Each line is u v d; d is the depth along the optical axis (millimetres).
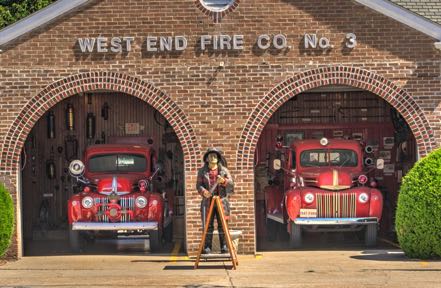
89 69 19000
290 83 19047
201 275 15609
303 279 14961
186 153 19016
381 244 20875
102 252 20047
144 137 24203
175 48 19016
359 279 14836
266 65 19031
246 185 18953
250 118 19000
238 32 19047
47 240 23562
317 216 19812
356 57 19125
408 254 17406
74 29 19000
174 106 19000
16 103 18984
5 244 17750
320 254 18906
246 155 19000
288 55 19062
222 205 16500
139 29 19016
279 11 19078
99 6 19000
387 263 16891
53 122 24172
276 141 22984
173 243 21828
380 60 19141
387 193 22609
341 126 23297
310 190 19875
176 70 19016
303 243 21672
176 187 23828
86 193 19859
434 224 16797
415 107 19156
